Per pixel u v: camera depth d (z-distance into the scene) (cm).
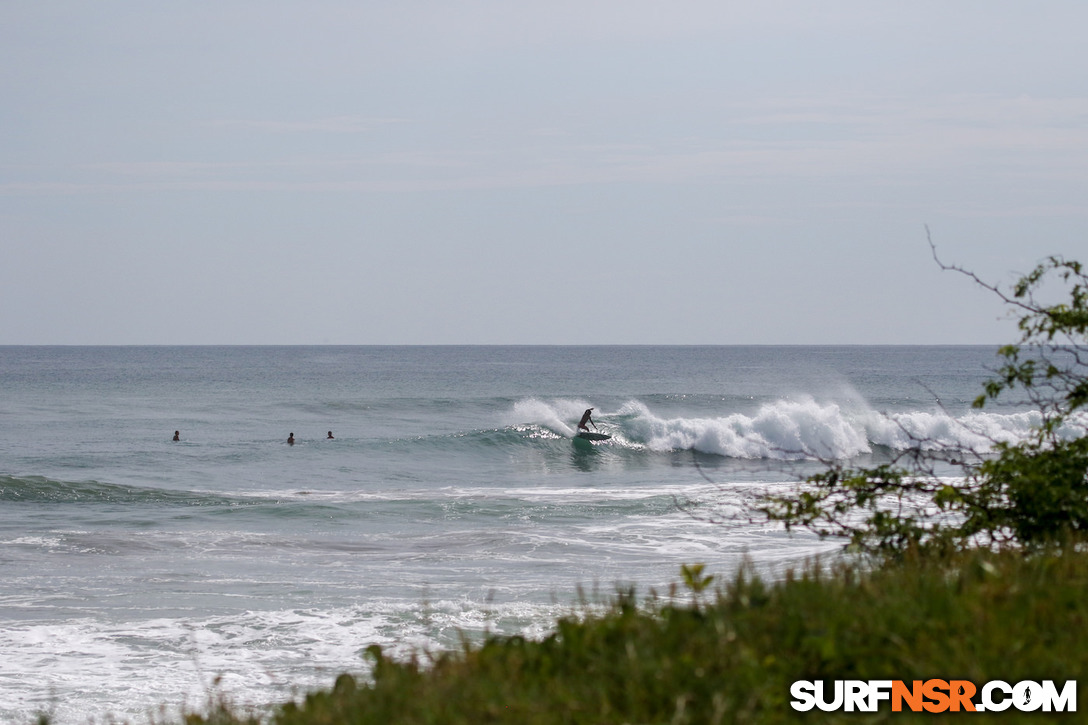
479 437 11288
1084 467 2331
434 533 5612
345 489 8275
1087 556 1812
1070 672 1248
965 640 1329
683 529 5531
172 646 3253
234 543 5272
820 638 1338
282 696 2708
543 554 4856
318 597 3922
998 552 2055
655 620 1556
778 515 2480
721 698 1183
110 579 4322
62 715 2583
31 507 6769
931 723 1153
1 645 3259
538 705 1221
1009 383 2544
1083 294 2477
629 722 1177
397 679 1436
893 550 2227
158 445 11425
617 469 9962
